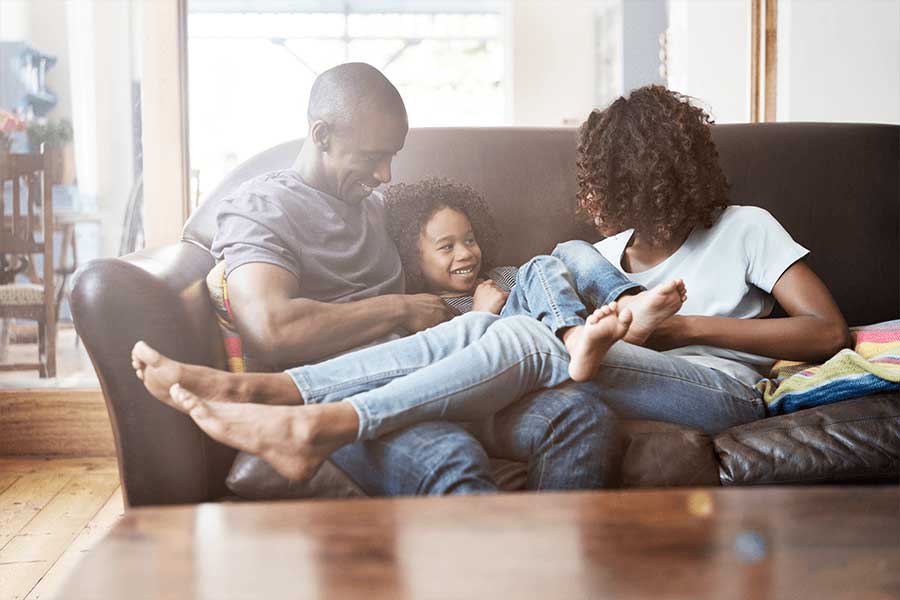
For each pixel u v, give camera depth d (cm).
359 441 131
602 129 180
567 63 498
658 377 152
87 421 266
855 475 139
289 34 422
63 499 225
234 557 73
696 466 139
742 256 175
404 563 71
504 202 198
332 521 81
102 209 271
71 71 270
